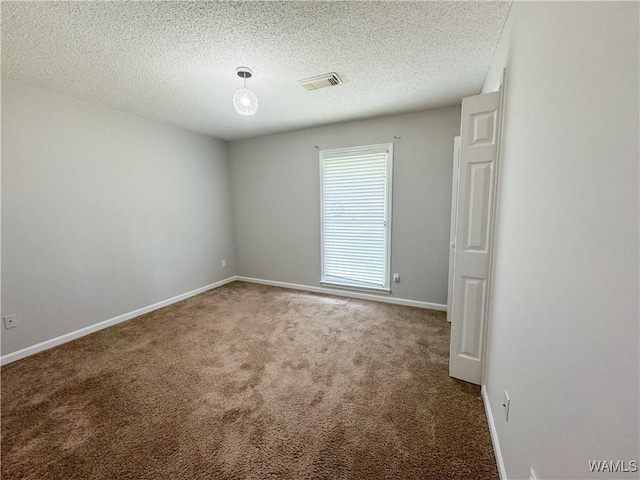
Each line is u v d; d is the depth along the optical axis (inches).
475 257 72.5
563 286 29.9
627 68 20.1
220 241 176.7
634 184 19.1
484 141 68.2
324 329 112.3
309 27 64.8
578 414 26.1
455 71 87.7
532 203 40.6
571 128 29.2
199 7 57.4
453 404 69.0
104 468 53.0
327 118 133.7
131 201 126.0
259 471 52.2
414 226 132.8
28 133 93.3
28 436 60.1
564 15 31.5
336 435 60.2
